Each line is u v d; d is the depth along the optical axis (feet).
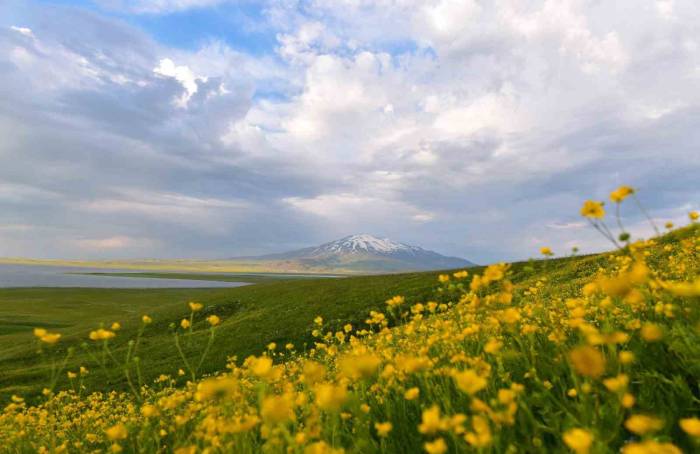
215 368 87.92
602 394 8.29
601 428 7.26
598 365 5.42
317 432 8.92
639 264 8.80
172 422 16.37
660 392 9.00
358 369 7.75
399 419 11.35
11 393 78.23
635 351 10.41
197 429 12.50
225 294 187.73
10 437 21.42
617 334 7.91
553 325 14.16
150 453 14.66
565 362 10.69
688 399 8.20
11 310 229.04
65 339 128.36
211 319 15.58
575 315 12.29
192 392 21.76
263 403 8.48
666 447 4.62
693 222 11.44
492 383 10.69
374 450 9.58
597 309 15.37
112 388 77.41
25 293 322.96
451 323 16.43
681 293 8.98
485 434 6.42
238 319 136.46
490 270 10.69
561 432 8.00
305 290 162.50
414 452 9.52
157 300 287.89
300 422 12.91
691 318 10.09
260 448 10.37
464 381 7.13
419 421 10.94
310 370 9.20
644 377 9.12
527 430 8.50
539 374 11.34
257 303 155.94
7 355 118.01
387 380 12.75
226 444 10.73
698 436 5.64
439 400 10.85
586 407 7.56
